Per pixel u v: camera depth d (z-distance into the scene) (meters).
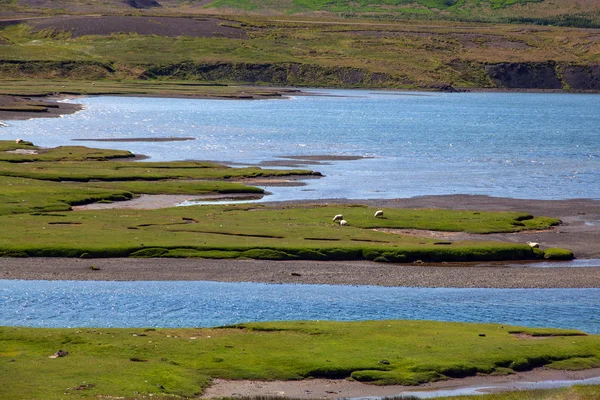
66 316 142.88
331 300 158.00
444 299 161.62
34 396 98.06
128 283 167.50
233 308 150.50
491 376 115.88
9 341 119.88
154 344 120.88
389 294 164.12
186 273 177.00
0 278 168.12
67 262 183.62
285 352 119.31
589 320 149.00
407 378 112.19
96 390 101.25
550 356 122.62
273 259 192.25
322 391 108.31
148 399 99.06
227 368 113.12
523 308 156.25
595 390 107.69
